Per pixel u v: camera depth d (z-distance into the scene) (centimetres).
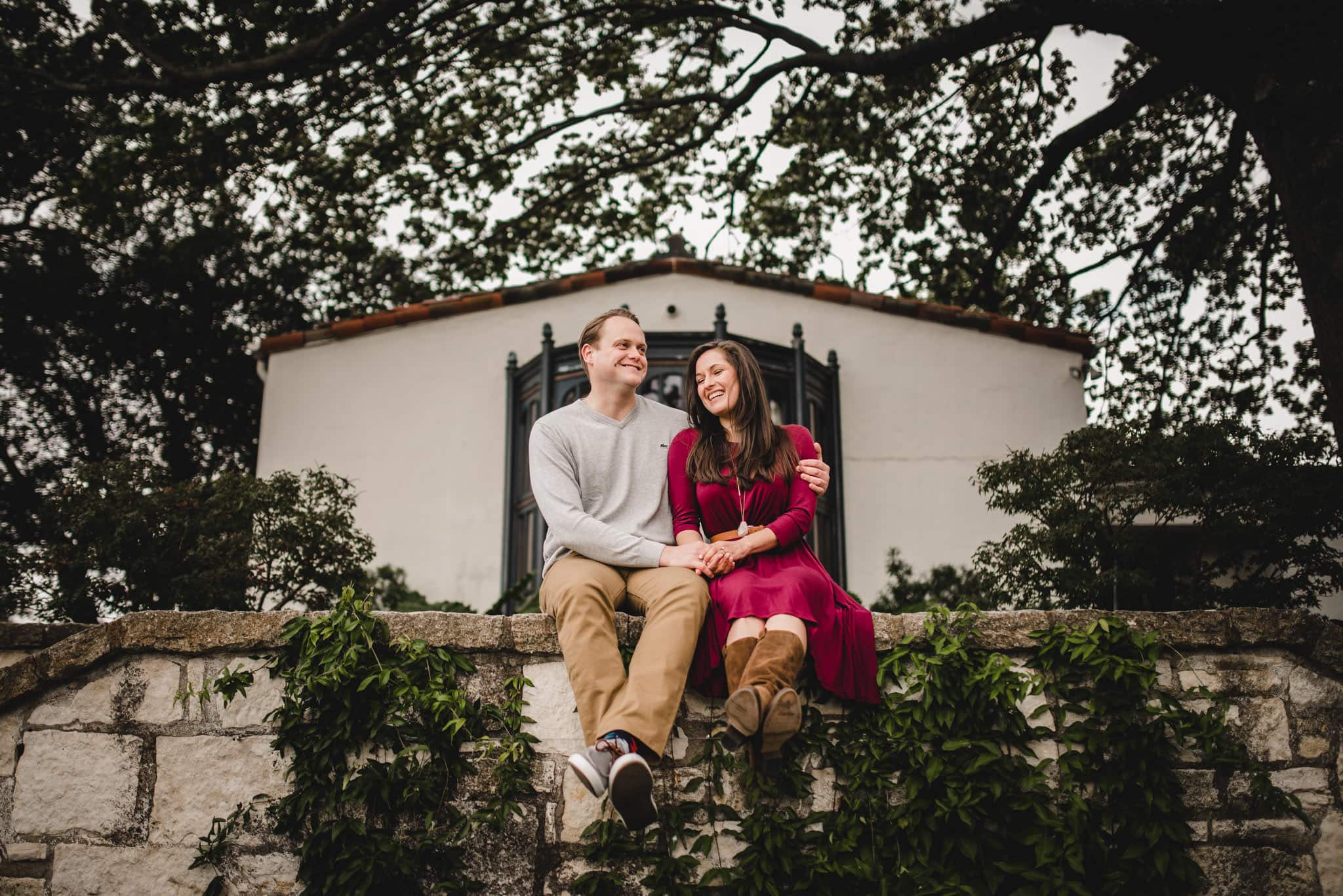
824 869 323
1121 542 548
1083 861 322
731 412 356
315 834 326
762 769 330
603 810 332
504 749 331
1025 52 968
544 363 927
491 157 1055
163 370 1539
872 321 1004
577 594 324
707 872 325
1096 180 1052
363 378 1001
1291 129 552
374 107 930
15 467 1445
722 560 328
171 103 883
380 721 333
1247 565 549
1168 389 1045
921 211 1123
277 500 664
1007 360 988
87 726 341
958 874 323
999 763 331
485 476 966
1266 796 338
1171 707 342
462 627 343
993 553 604
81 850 332
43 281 1384
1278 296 1028
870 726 339
